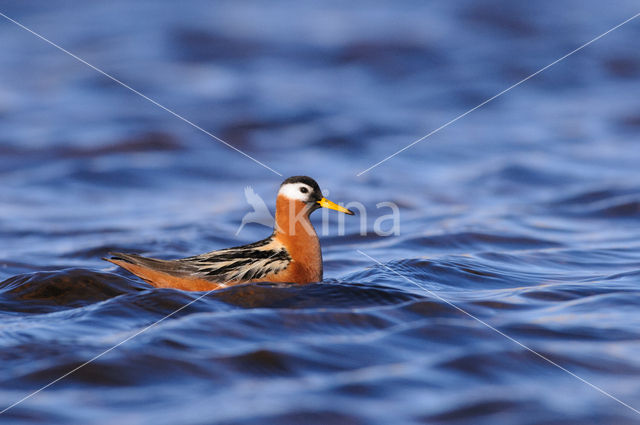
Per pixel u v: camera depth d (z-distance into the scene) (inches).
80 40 1268.5
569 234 565.3
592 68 1134.4
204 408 274.5
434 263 469.7
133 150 839.7
